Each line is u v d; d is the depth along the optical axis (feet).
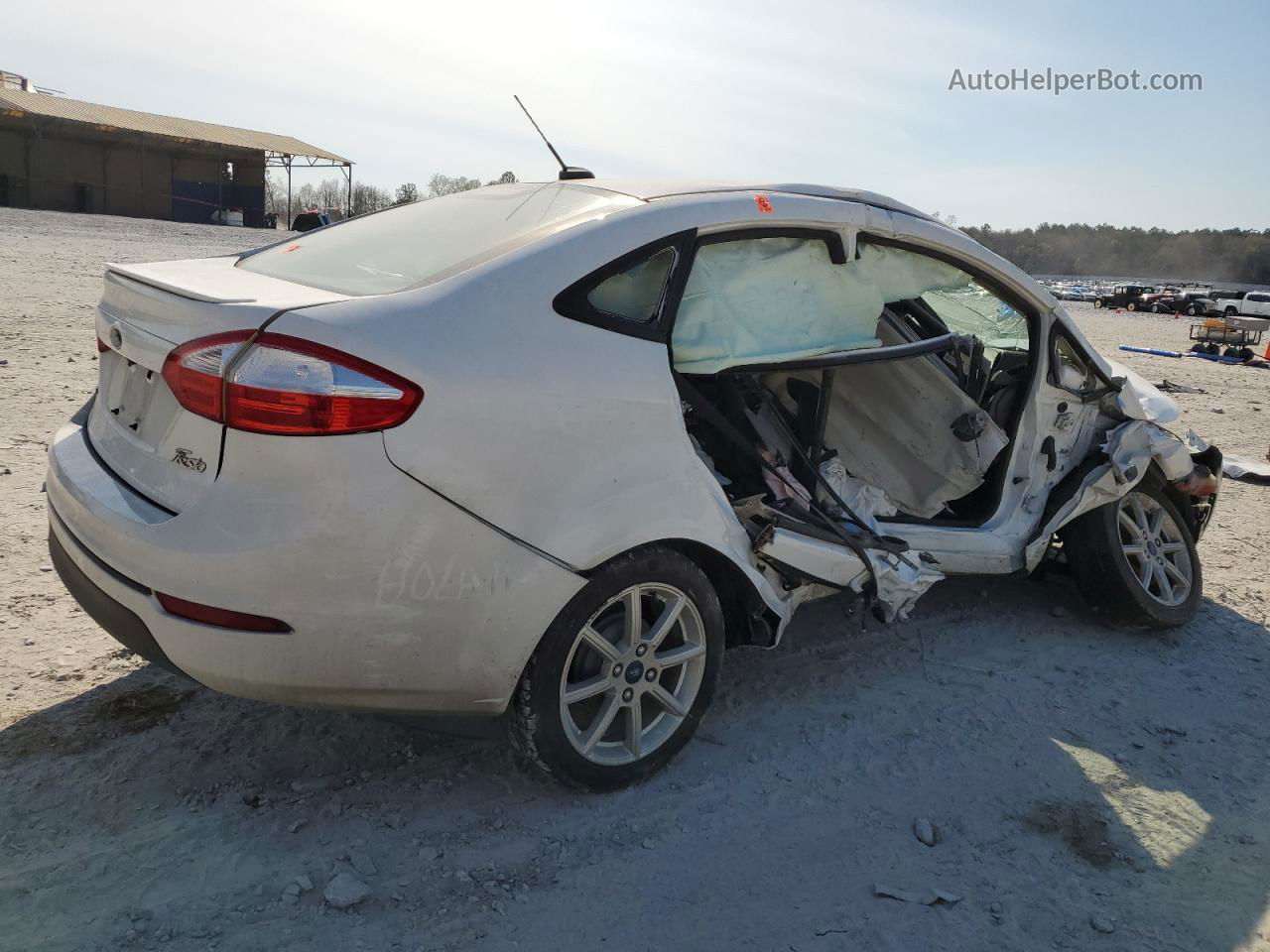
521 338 8.75
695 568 9.98
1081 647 14.30
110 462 9.18
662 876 8.82
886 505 12.98
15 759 9.56
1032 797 10.44
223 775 9.62
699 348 10.10
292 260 11.03
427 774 9.99
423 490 8.08
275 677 8.12
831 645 13.64
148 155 183.32
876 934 8.29
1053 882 9.12
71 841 8.55
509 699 9.04
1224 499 23.57
